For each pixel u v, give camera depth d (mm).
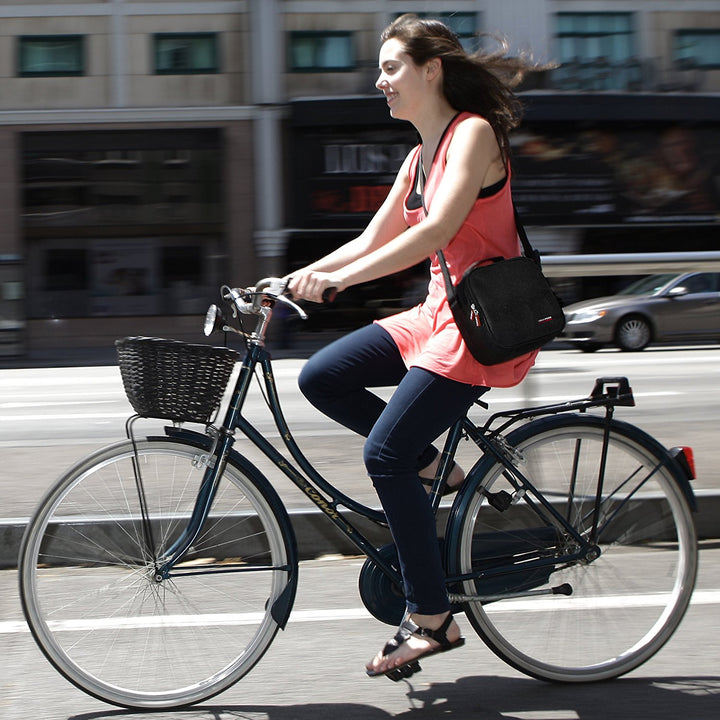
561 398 6941
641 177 34406
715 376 8094
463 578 4363
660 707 4250
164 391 4102
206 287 35625
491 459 4422
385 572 4312
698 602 5430
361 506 4375
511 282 3969
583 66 34438
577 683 4504
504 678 4578
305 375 4410
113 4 34625
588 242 34375
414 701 4344
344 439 6578
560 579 4535
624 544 4582
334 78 34938
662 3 34969
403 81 4121
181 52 34875
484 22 34594
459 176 3932
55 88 34812
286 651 4887
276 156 35031
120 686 4297
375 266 3900
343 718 4188
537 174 33906
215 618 4367
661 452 4582
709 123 34625
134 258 35500
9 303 25219
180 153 35156
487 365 3992
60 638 4266
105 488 4277
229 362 4090
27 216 35031
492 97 4145
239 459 4336
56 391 11680
